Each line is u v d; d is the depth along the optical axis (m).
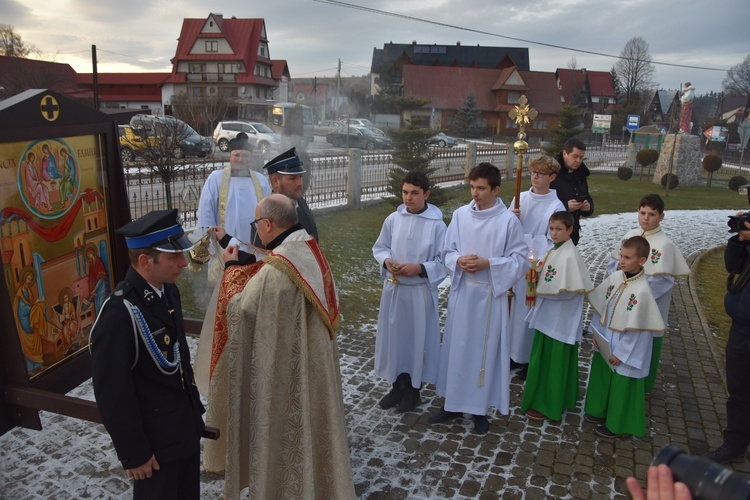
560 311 4.46
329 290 3.22
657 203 5.06
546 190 5.56
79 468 3.84
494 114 48.66
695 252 11.32
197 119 32.78
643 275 4.23
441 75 48.81
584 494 3.72
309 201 13.60
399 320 4.66
